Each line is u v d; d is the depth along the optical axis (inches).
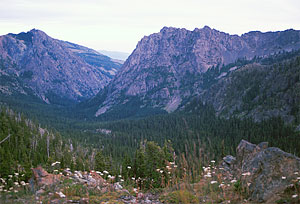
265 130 5536.4
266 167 565.6
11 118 4980.3
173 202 595.5
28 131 4800.7
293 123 5782.5
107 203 601.6
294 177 525.3
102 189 741.9
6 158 2295.8
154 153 1512.1
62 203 594.2
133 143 6633.9
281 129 5324.8
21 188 778.8
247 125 6245.1
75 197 639.8
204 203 558.3
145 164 1579.7
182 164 725.3
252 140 5093.5
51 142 4525.1
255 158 636.7
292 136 4845.0
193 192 639.8
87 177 847.1
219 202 559.2
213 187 644.7
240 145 855.1
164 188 748.6
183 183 695.1
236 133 5762.8
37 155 3139.8
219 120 7480.3
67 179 788.6
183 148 3954.2
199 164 720.3
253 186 564.4
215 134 6087.6
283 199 489.7
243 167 710.5
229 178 704.4
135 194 722.2
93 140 7436.0
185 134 6250.0
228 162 906.7
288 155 564.7
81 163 2743.6
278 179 534.9
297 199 469.7
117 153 5408.5
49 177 800.9
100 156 2060.8
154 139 6722.4
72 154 4315.9
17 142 3727.9
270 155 584.7
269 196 514.3
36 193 688.4
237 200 545.6
